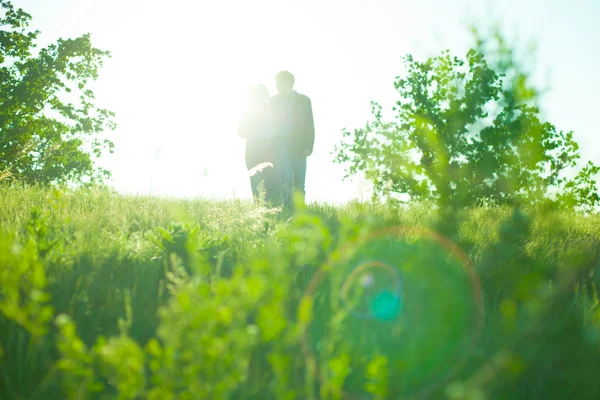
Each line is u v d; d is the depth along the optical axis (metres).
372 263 3.02
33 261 2.85
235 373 1.75
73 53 30.67
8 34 28.97
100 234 4.58
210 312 1.72
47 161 26.17
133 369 1.70
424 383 2.26
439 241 3.54
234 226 4.78
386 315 2.74
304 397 2.11
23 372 2.20
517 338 1.75
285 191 8.45
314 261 2.99
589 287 3.55
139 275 3.39
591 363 2.24
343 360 1.84
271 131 8.79
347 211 6.05
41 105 29.64
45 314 1.84
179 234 3.92
